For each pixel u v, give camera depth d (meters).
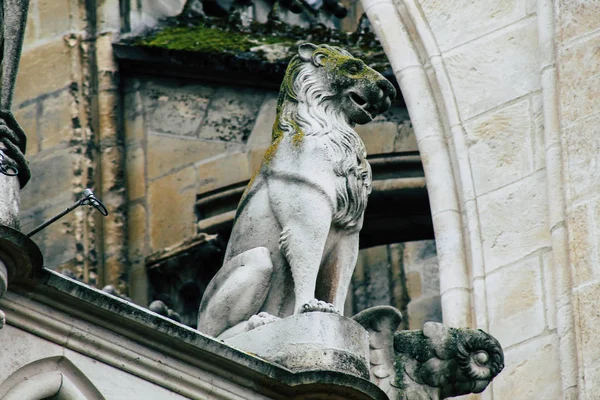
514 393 16.14
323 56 14.52
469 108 17.20
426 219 20.73
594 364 15.83
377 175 20.61
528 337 16.23
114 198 20.73
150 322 12.88
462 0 17.50
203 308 14.18
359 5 24.02
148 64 21.12
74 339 12.73
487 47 17.30
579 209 16.34
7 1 13.69
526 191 16.75
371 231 20.89
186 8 21.62
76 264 20.39
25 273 12.59
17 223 12.77
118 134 20.98
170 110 21.06
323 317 13.45
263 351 13.40
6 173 12.82
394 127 20.64
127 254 20.55
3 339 12.56
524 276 16.47
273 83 21.09
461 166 17.05
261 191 14.23
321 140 14.23
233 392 13.08
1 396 12.47
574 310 16.05
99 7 21.42
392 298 22.22
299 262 13.96
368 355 13.53
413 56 17.55
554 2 17.05
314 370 13.21
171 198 20.75
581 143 16.53
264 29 21.45
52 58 21.22
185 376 12.97
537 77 17.03
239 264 14.09
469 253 16.80
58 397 12.62
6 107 13.50
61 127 20.95
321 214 14.03
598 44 16.75
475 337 14.18
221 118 21.02
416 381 14.08
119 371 12.82
